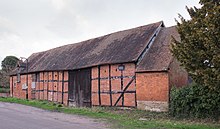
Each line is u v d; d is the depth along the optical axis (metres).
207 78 11.42
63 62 30.84
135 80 21.62
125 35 26.75
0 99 28.61
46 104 23.06
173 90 18.94
